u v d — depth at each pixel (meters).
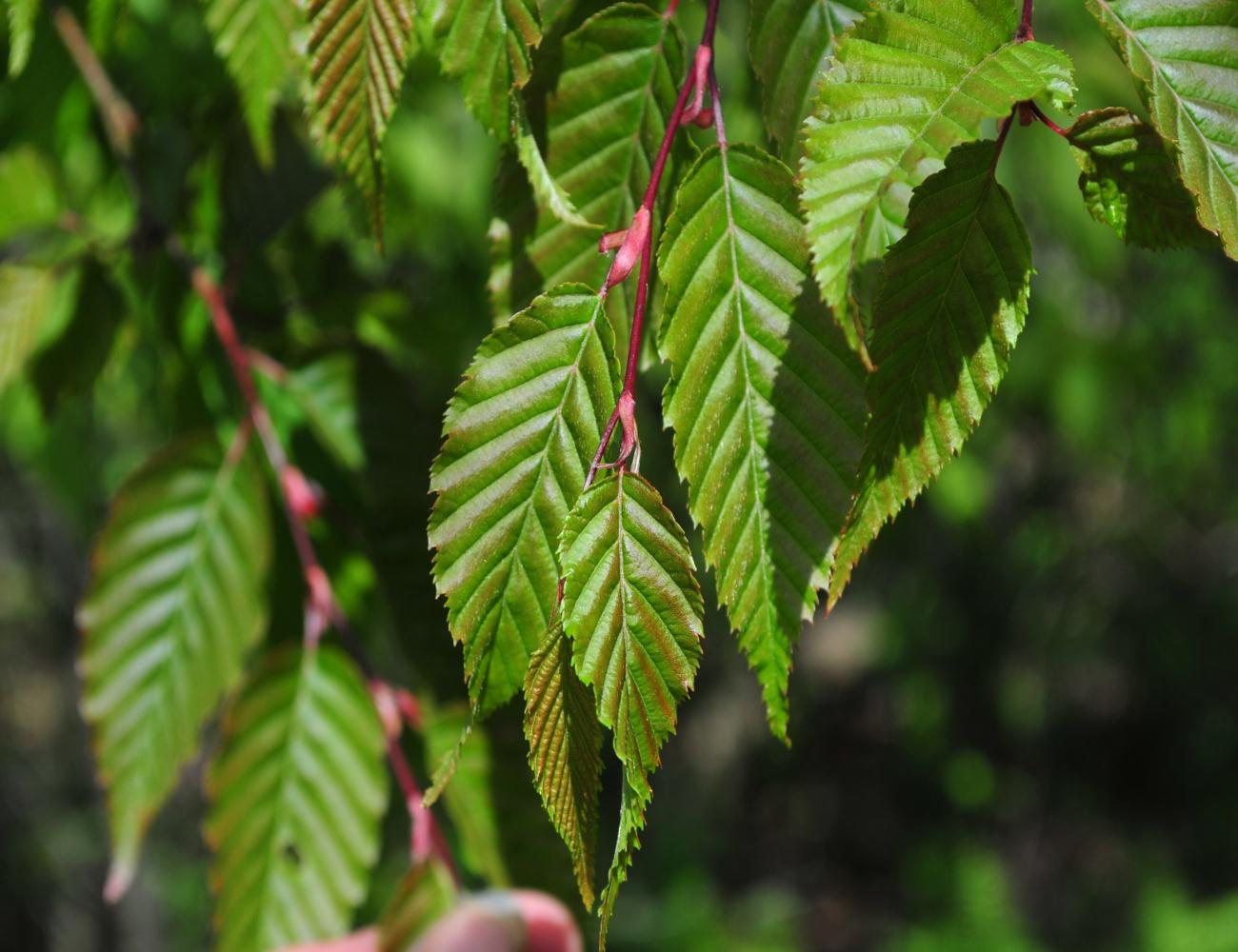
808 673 6.32
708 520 0.55
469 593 0.54
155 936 4.10
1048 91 0.52
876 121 0.53
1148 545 5.19
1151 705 5.80
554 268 0.57
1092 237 1.89
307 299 0.81
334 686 0.70
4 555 4.07
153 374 1.06
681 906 3.61
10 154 0.75
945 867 5.05
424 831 0.68
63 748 4.71
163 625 0.69
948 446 0.53
